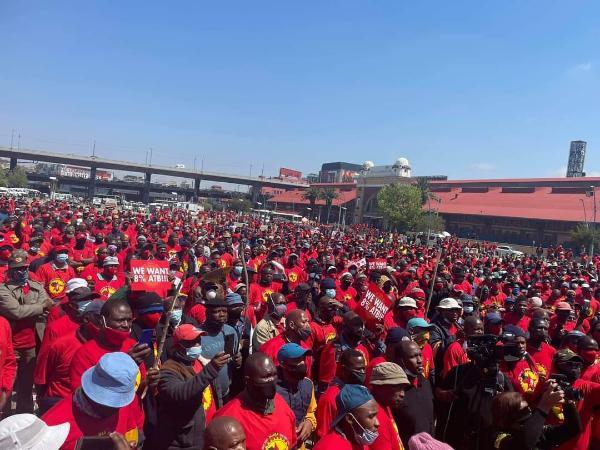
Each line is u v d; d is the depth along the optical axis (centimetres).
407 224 7119
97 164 10900
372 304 696
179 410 399
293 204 11794
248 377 388
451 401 523
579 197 7350
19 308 655
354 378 455
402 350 497
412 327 654
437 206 8562
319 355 662
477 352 507
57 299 793
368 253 2109
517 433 416
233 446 303
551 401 419
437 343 707
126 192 16038
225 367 540
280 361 470
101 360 350
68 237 1498
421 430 489
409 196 7181
